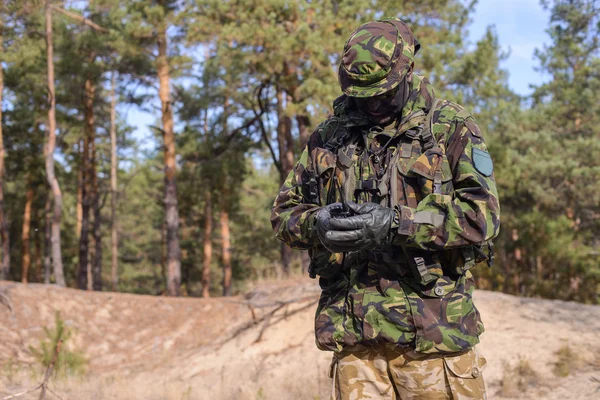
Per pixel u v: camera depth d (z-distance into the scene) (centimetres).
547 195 1634
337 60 1441
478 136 195
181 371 764
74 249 3588
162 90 1900
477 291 793
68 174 2680
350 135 207
